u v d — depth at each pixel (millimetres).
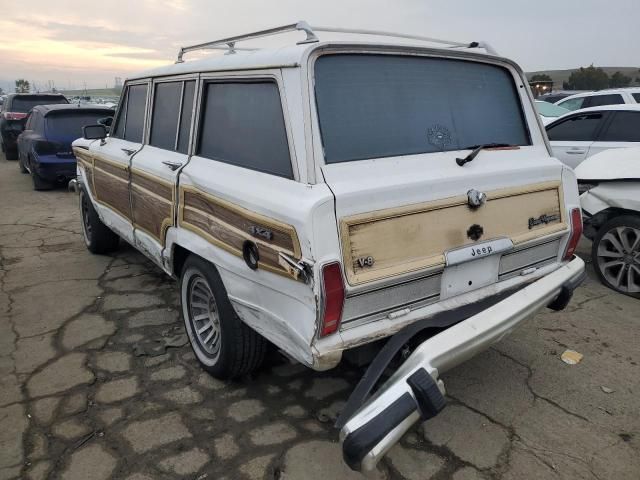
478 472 2641
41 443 2844
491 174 2855
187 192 3291
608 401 3203
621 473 2629
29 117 11664
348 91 2662
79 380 3430
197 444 2836
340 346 2387
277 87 2666
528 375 3480
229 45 3535
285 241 2414
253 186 2703
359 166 2545
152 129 4133
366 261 2418
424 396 2238
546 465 2684
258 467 2672
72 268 5539
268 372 3516
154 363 3633
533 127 3412
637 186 4605
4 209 8586
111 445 2830
